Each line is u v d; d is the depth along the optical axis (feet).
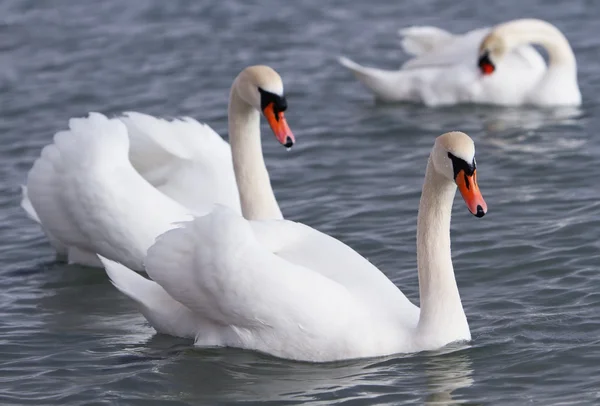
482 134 74.54
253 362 42.63
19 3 110.01
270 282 42.01
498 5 105.60
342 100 82.58
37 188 54.34
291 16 103.65
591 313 45.68
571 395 38.88
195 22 102.12
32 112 79.77
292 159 69.15
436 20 102.22
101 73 88.48
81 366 43.19
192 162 55.72
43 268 54.80
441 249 42.50
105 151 52.95
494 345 43.04
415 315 43.65
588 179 63.36
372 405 38.93
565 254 52.01
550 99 81.76
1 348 45.11
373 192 62.54
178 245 43.34
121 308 49.67
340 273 43.62
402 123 77.46
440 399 39.11
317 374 41.42
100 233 52.70
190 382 41.37
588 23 98.22
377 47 95.14
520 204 59.62
